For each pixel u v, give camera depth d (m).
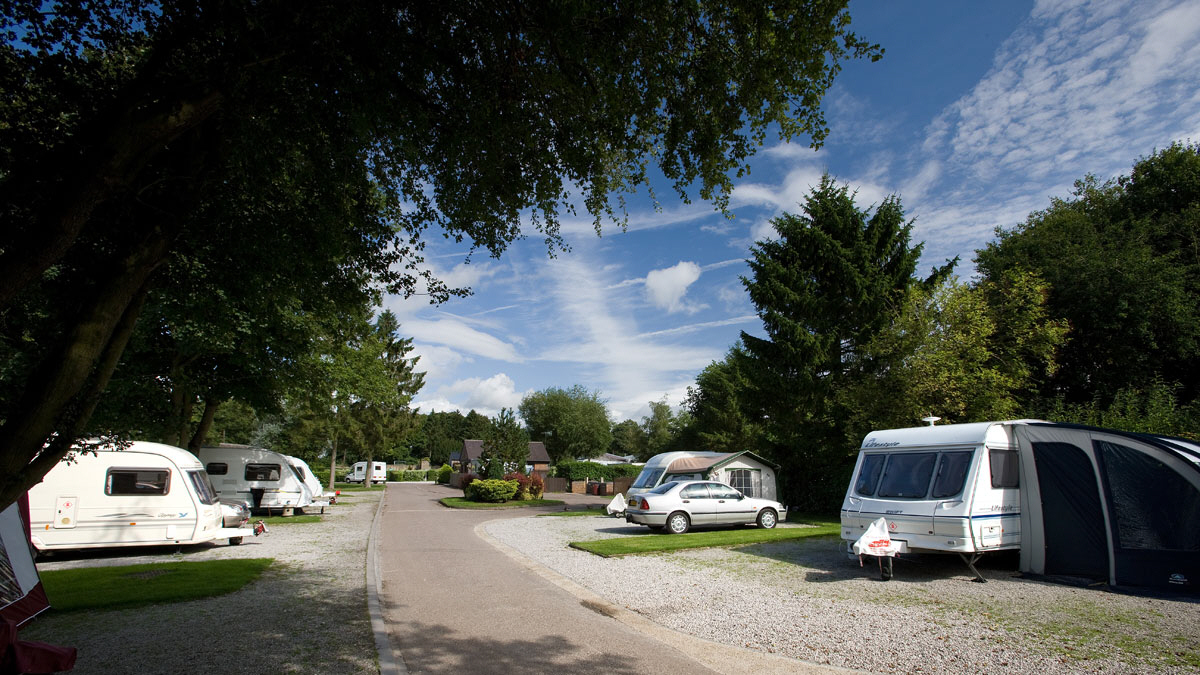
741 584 9.21
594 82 6.03
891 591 8.63
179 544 12.65
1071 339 22.25
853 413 19.97
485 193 6.82
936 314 18.91
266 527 17.77
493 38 5.49
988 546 9.29
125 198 4.40
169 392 16.36
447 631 6.65
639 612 7.55
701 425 43.78
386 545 14.02
